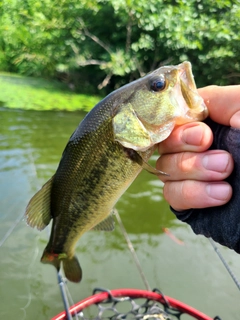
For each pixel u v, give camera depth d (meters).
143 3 1.53
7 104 1.45
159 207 0.68
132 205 0.68
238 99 0.17
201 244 0.56
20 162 0.83
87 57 1.88
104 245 0.55
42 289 0.45
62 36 1.99
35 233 0.55
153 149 0.21
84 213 0.23
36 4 2.11
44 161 0.84
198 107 0.18
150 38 1.60
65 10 1.90
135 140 0.19
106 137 0.21
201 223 0.18
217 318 0.31
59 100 1.65
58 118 1.30
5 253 0.50
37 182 0.72
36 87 1.92
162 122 0.19
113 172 0.21
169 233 0.59
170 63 1.63
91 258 0.51
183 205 0.18
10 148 0.92
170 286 0.46
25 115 1.30
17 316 0.41
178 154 0.18
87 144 0.21
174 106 0.19
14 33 2.28
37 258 0.50
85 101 1.69
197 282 0.48
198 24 1.49
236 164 0.17
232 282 0.48
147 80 0.19
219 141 0.17
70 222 0.23
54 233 0.25
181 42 1.48
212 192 0.17
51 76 2.22
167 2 1.62
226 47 1.48
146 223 0.62
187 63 0.19
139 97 0.20
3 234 0.54
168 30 1.52
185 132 0.18
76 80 1.97
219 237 0.17
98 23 1.82
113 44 1.83
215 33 1.46
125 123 0.20
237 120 0.17
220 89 0.18
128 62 1.67
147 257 0.52
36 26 2.09
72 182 0.22
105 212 0.22
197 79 1.60
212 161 0.17
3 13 2.42
